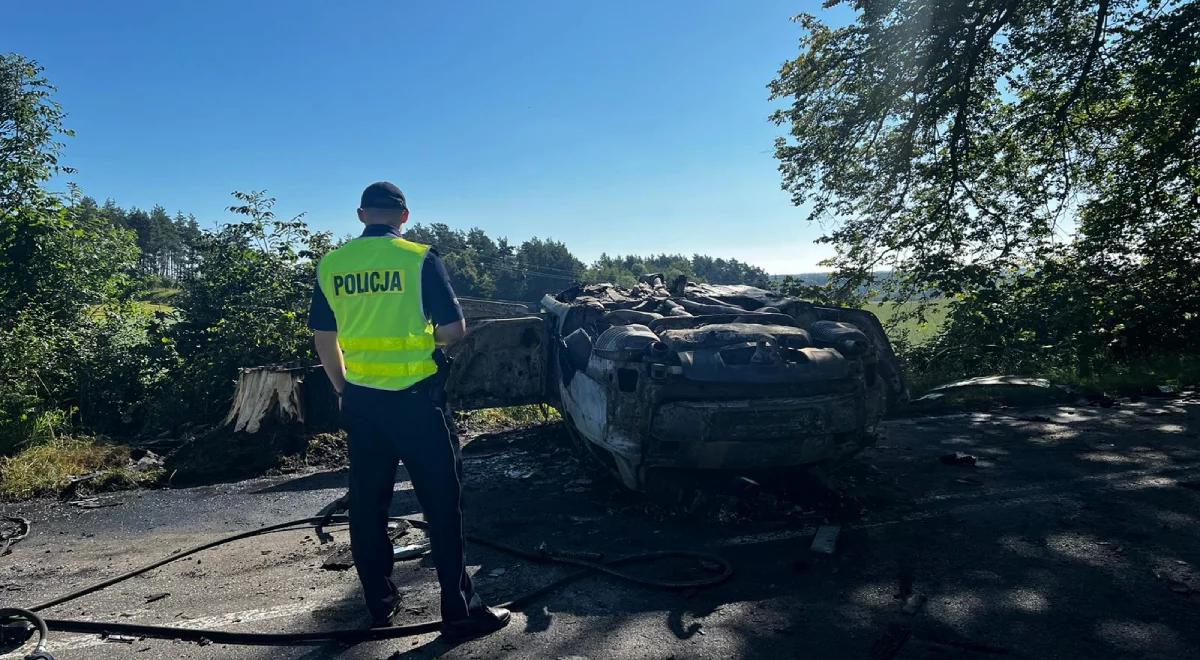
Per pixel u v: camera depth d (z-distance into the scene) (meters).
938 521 4.30
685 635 3.00
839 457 4.70
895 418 7.62
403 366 2.99
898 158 12.20
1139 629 2.88
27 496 5.73
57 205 10.25
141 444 7.25
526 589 3.56
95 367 8.69
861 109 11.90
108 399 8.62
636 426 4.38
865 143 12.52
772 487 4.85
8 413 7.24
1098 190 12.20
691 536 4.24
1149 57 10.26
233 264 10.03
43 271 9.66
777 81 12.73
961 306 12.02
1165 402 7.83
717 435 4.23
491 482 5.71
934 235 12.34
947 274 12.06
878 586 3.42
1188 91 10.38
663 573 3.70
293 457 6.63
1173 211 11.37
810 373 4.35
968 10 10.84
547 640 3.00
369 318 3.01
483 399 6.31
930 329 12.61
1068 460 5.58
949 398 8.46
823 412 4.34
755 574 3.63
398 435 2.99
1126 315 10.89
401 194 3.24
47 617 3.41
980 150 12.12
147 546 4.51
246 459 6.47
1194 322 10.59
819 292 13.54
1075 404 8.01
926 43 11.11
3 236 9.48
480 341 6.32
